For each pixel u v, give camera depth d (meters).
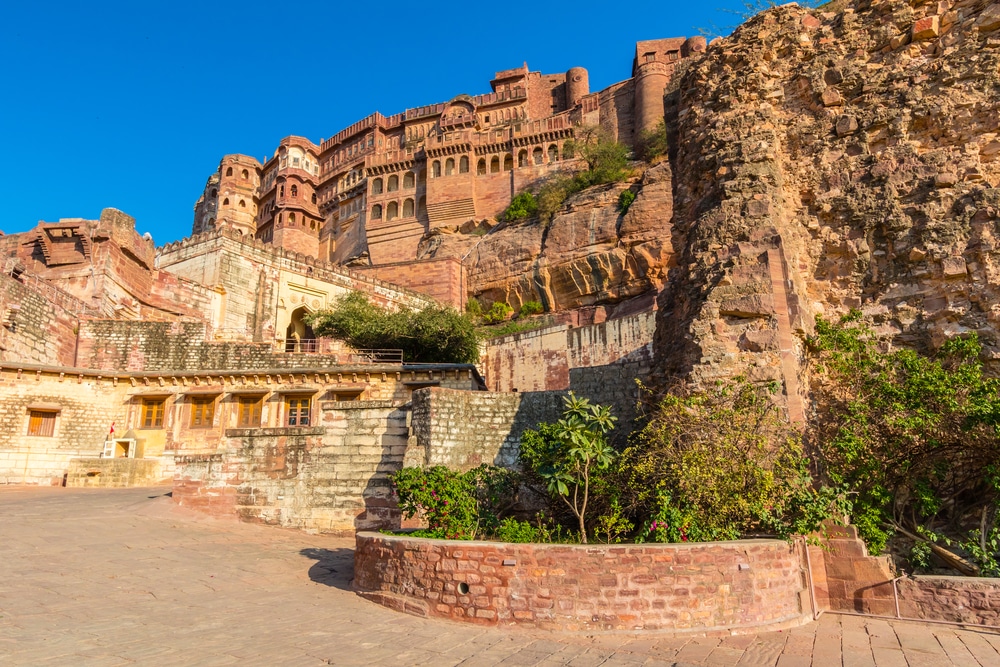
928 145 11.44
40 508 15.95
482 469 12.91
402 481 11.02
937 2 12.00
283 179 74.38
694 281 11.25
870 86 11.99
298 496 15.06
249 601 8.51
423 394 14.95
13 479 23.62
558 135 62.69
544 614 7.52
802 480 8.77
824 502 8.54
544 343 36.84
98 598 8.14
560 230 48.06
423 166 67.00
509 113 70.00
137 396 26.88
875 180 11.48
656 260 42.66
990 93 11.20
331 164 77.81
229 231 40.84
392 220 65.81
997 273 10.19
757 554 7.93
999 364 9.74
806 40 12.76
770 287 10.27
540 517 11.84
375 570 9.03
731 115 12.37
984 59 11.35
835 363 10.40
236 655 6.13
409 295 48.69
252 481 15.39
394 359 36.75
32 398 24.73
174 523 14.45
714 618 7.51
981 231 10.48
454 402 15.22
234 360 30.55
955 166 11.07
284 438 15.51
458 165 64.06
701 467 8.73
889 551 9.30
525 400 15.71
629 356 33.25
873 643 7.03
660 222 43.38
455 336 37.06
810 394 10.09
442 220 62.44
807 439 9.33
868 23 12.40
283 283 42.72
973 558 8.68
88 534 12.52
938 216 10.85
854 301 11.15
